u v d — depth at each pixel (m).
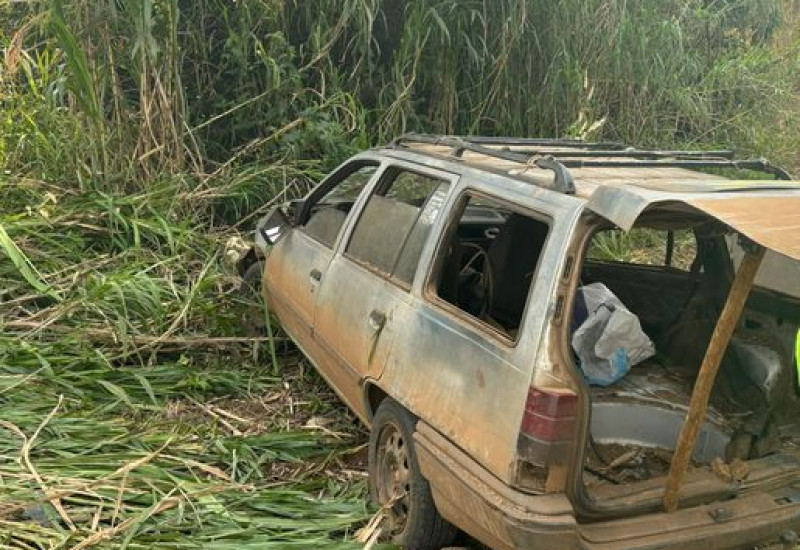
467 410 2.87
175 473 3.71
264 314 5.36
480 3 7.78
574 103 8.20
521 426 2.61
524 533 2.54
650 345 3.30
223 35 7.67
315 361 4.45
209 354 5.21
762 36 11.53
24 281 5.44
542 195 2.91
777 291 3.42
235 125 7.52
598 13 8.23
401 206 3.81
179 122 6.91
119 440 3.90
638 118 8.90
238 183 6.92
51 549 2.94
